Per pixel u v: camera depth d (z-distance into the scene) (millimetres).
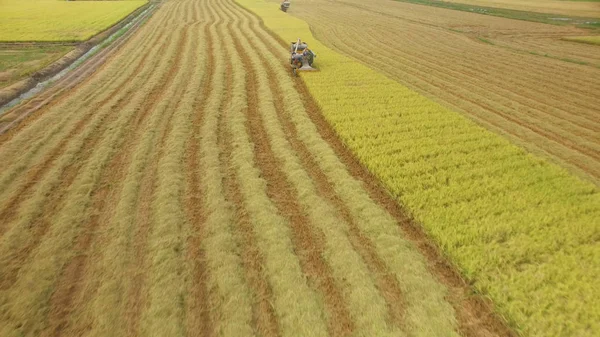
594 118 17000
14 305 6652
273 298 6938
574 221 8766
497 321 6562
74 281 7289
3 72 21766
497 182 10359
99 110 15742
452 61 27750
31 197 9789
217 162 11812
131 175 10883
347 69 22547
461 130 13945
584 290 6766
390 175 10984
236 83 19859
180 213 9328
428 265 7867
